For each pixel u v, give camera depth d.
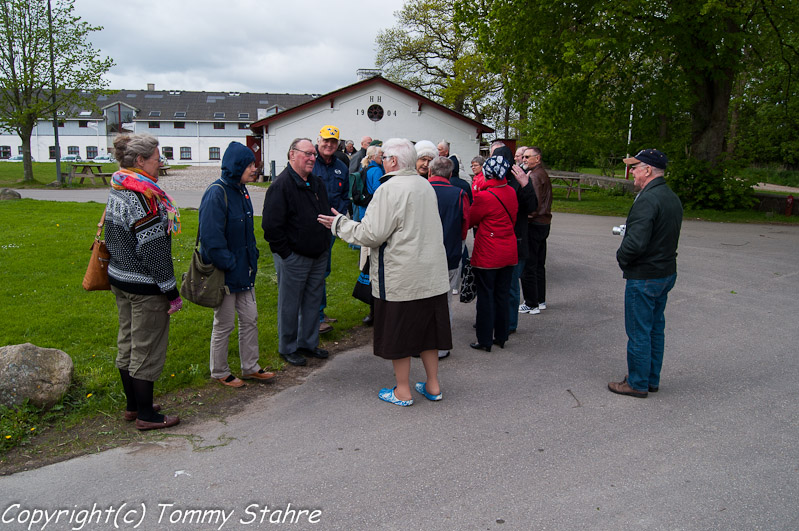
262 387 4.79
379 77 30.02
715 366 5.31
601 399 4.59
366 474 3.47
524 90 19.59
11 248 9.36
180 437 3.93
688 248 11.61
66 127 57.44
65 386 4.25
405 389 4.46
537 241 6.89
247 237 4.60
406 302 4.27
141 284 3.78
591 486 3.35
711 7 15.15
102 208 15.41
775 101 23.89
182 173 35.75
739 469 3.54
